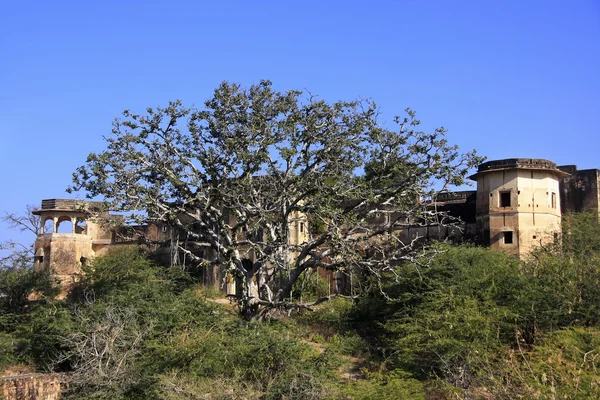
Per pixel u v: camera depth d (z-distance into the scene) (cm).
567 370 1579
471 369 1809
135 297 2320
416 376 1970
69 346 2131
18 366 2300
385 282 2772
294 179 2550
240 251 3647
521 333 2009
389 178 2620
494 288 2230
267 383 1859
